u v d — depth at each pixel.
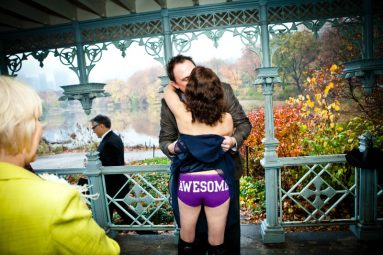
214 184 1.85
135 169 3.34
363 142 2.97
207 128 1.84
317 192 3.22
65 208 0.75
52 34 3.48
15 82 0.83
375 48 5.88
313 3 3.08
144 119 19.95
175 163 1.95
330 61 10.23
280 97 11.48
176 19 3.23
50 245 0.72
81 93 3.32
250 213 4.66
